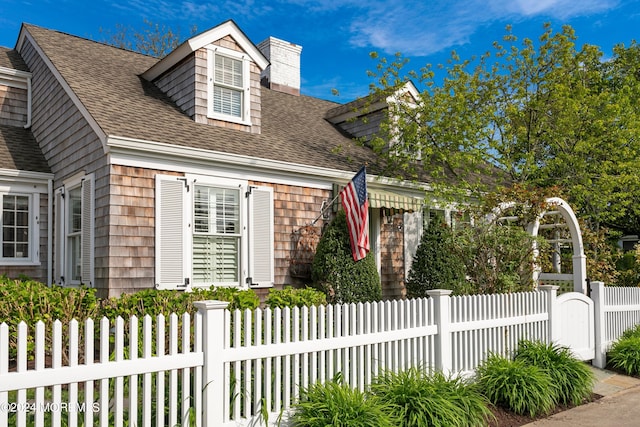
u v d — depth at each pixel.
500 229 9.62
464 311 6.97
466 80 12.55
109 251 8.09
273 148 10.76
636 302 10.22
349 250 9.93
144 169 8.57
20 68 12.20
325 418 4.69
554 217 12.48
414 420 5.06
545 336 8.20
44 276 10.51
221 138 10.06
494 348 7.36
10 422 4.23
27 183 10.43
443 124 12.20
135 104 10.01
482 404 5.74
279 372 4.91
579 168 13.39
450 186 12.15
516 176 13.80
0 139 11.12
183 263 8.85
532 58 13.47
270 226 10.04
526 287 9.70
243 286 9.55
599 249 13.99
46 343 6.58
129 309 7.21
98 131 8.41
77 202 9.70
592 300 9.22
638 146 13.62
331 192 11.19
